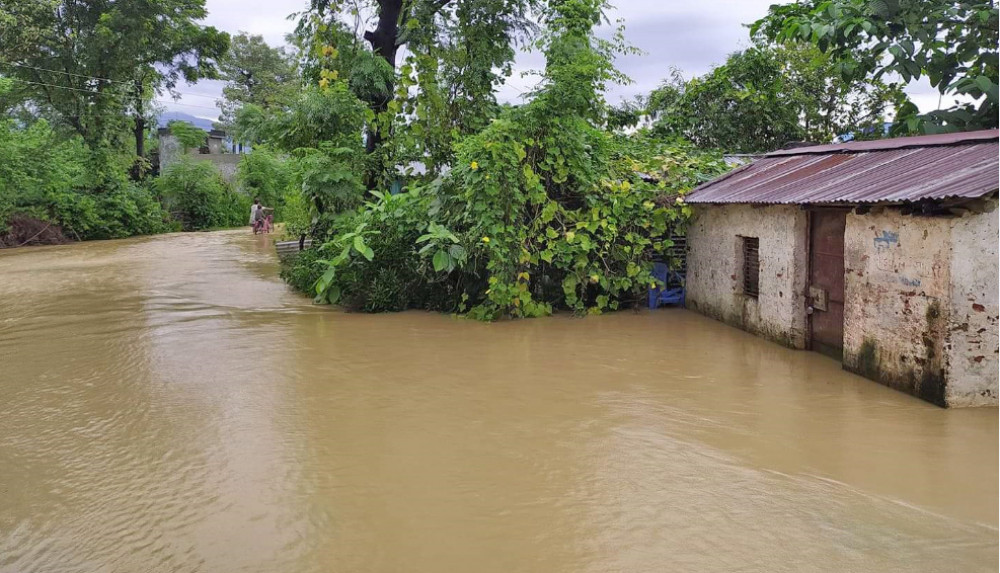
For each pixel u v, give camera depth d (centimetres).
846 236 729
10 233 2588
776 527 404
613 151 1181
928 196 573
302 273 1311
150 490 465
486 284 1075
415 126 1465
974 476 472
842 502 436
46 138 2978
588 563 368
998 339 605
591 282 1112
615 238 1080
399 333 945
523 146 1023
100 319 1067
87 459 520
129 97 3231
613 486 463
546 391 679
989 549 377
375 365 779
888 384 675
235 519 422
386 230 1144
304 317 1067
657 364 777
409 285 1127
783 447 529
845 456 509
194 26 3319
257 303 1200
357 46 1584
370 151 1592
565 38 1238
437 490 461
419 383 708
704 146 1808
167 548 389
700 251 1080
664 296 1141
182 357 822
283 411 624
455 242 1019
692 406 628
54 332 978
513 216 1009
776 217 866
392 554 380
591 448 531
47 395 682
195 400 659
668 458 510
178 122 3991
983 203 582
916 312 632
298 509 435
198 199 3681
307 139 1495
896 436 547
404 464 504
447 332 952
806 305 835
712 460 505
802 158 1008
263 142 1616
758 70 1781
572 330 963
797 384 693
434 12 1552
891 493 448
